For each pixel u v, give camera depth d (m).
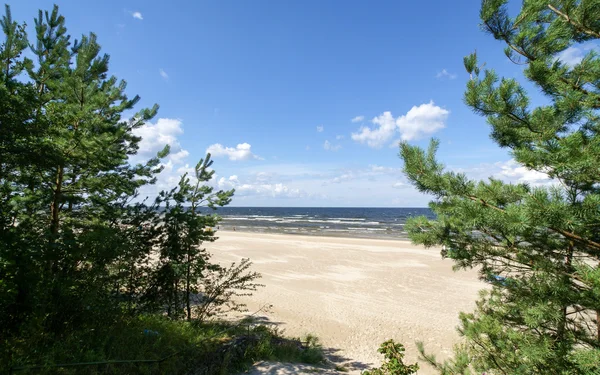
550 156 3.04
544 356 3.54
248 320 10.81
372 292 16.03
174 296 8.73
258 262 22.42
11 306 4.71
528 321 3.60
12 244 4.56
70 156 6.40
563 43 3.78
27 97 5.05
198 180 9.48
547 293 3.51
